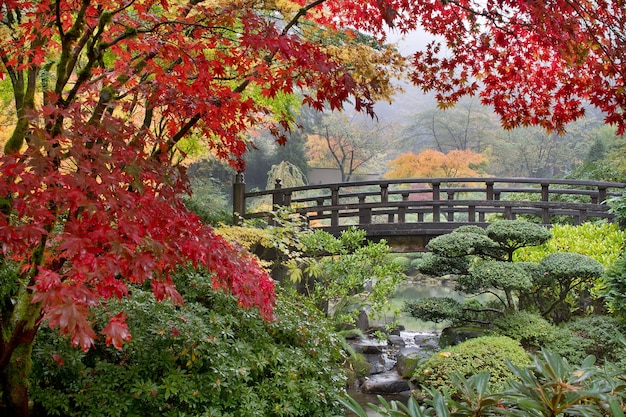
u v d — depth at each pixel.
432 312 6.54
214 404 2.84
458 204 8.46
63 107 2.14
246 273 2.36
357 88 2.60
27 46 2.52
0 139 4.61
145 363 2.84
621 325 5.52
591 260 6.22
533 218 10.72
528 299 6.99
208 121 2.62
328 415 3.33
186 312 3.23
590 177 12.34
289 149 21.14
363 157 22.92
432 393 1.38
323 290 6.98
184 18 2.53
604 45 2.87
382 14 2.59
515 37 3.29
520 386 1.38
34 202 1.71
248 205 16.77
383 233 8.29
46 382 2.74
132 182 1.91
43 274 1.61
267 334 3.62
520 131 23.86
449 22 3.33
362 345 7.25
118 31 2.38
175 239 1.97
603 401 1.30
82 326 1.53
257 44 2.23
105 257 1.70
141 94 2.67
